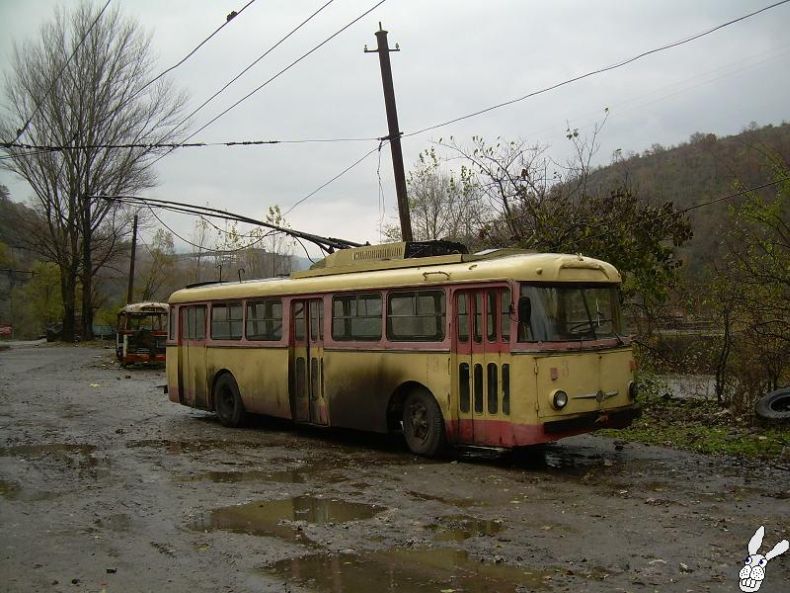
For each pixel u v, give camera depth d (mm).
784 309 11977
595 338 9312
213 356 13938
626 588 4926
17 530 6648
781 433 10234
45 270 69625
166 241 56531
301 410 11945
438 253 11375
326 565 5566
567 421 8750
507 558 5613
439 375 9586
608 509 6953
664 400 13578
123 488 8289
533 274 8828
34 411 15844
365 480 8539
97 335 62688
